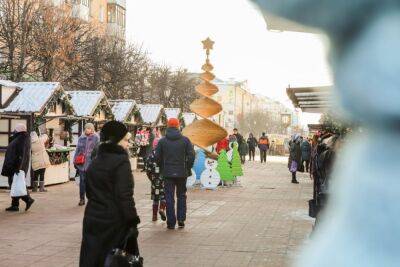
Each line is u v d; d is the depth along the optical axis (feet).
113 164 15.05
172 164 31.94
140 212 39.63
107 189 14.94
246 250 25.71
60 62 96.27
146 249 26.05
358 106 2.46
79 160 42.06
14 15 88.53
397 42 2.34
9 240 28.04
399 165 2.43
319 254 2.67
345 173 2.68
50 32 92.48
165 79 164.25
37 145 51.37
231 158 62.69
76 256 24.49
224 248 26.25
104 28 131.95
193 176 58.80
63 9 101.14
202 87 62.64
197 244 27.32
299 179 74.18
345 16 2.41
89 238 14.75
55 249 25.91
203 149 59.16
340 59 2.48
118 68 114.32
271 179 73.82
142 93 135.13
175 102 168.96
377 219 2.45
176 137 32.37
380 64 2.36
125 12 168.96
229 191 56.08
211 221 35.24
